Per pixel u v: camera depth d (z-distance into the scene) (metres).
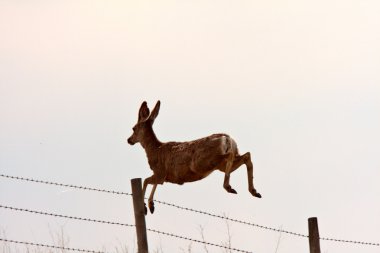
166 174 72.00
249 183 70.19
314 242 65.62
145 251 60.34
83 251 60.59
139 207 60.62
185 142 71.50
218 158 69.38
